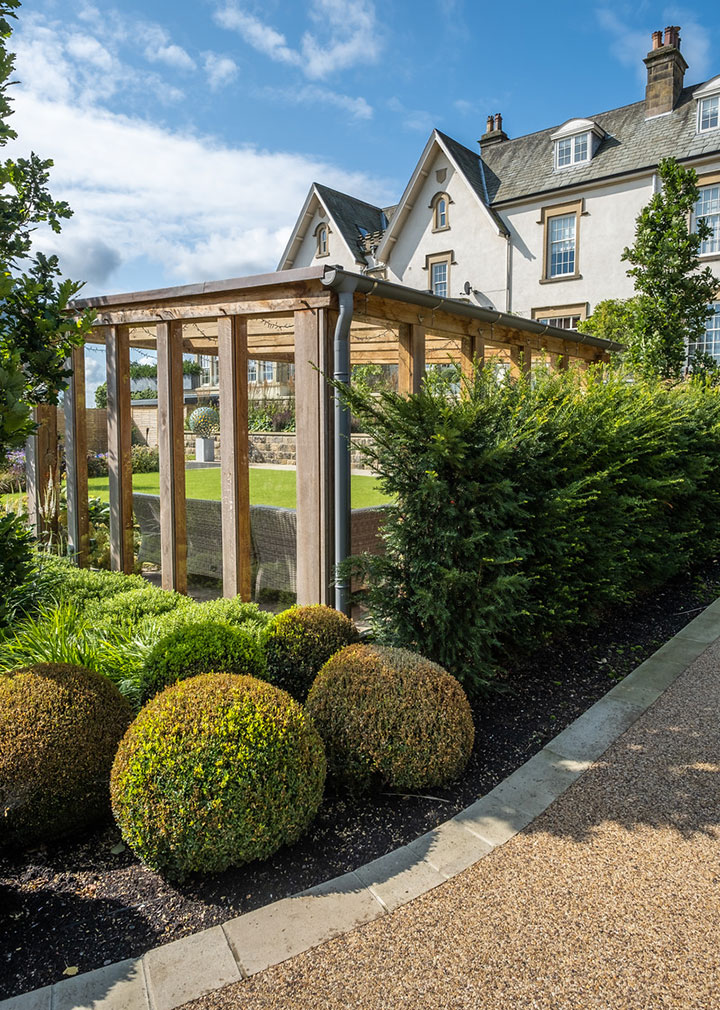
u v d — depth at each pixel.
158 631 3.75
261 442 16.80
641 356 12.56
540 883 2.18
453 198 19.44
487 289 19.03
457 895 2.13
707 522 6.82
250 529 5.51
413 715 2.67
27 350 3.15
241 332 5.04
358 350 9.23
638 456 4.88
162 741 2.19
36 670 2.70
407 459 3.58
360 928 2.00
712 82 15.70
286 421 16.48
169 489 5.61
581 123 17.31
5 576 3.80
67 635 3.52
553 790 2.74
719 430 6.84
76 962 1.89
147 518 7.09
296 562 5.25
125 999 1.75
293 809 2.24
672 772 2.88
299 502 4.59
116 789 2.22
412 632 3.59
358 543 5.64
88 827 2.54
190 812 2.11
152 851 2.16
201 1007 1.73
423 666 2.91
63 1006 1.73
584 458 4.34
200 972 1.84
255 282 4.54
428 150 19.39
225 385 5.07
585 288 17.42
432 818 2.57
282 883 2.21
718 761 2.97
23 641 3.53
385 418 3.58
